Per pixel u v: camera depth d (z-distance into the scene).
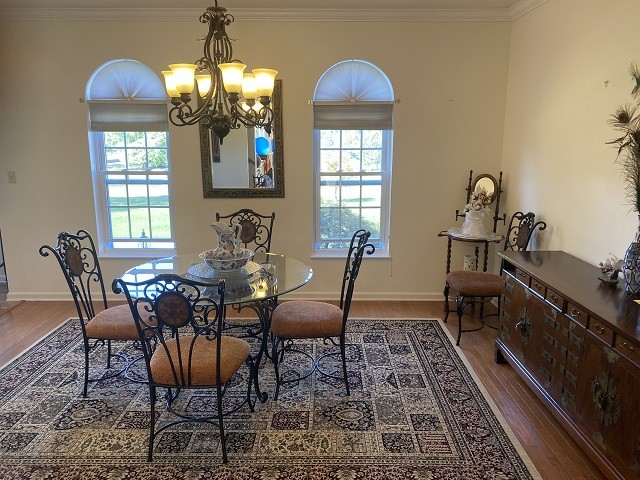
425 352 3.26
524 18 3.64
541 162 3.40
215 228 2.69
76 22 3.80
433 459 2.16
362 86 4.02
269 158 4.08
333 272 4.33
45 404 2.61
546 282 2.39
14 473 2.06
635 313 1.96
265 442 2.28
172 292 1.96
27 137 4.02
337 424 2.43
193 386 2.14
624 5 2.47
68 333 3.57
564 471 2.07
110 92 4.00
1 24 3.80
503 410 2.55
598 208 2.72
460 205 4.19
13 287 4.32
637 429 1.72
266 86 2.34
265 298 2.38
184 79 2.29
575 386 2.15
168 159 4.18
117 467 2.10
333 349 3.31
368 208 4.32
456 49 3.90
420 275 4.34
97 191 4.21
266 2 3.60
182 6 3.68
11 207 4.16
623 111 2.38
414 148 4.08
